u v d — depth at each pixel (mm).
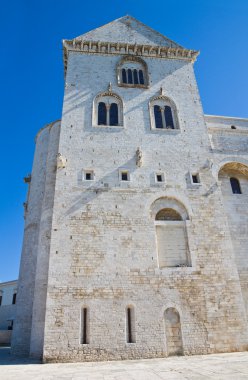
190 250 21531
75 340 17875
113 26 32656
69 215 21641
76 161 23844
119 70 29516
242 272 23359
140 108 27359
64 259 20094
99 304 19000
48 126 29359
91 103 26922
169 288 20031
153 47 30891
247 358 15859
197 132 27000
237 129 29766
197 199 23656
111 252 20688
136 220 22062
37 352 18906
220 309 19938
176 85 29469
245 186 27422
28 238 25125
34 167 28672
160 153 25297
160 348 18219
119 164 24203
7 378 12164
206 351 18609
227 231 22688
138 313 19047
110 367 14859
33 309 20703
